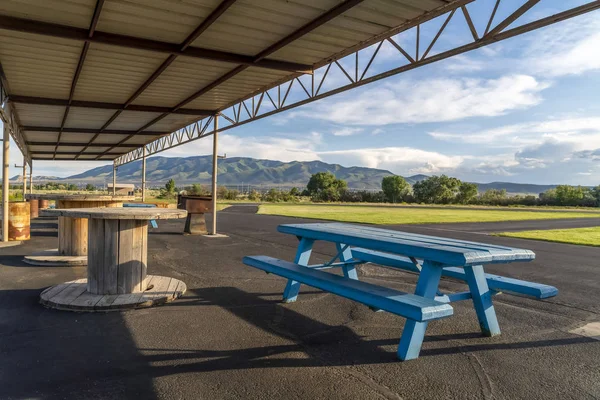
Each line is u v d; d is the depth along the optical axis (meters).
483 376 2.89
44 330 3.74
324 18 5.55
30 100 10.42
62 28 5.89
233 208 31.92
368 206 41.28
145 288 5.04
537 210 36.66
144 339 3.53
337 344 3.48
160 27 5.98
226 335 3.66
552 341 3.62
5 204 10.20
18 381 2.71
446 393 2.62
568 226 17.48
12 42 6.60
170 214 4.71
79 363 3.02
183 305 4.62
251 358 3.15
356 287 3.45
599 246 10.48
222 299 4.90
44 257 7.24
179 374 2.85
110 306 4.34
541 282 6.14
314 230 4.71
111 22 5.77
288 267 4.44
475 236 12.46
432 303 2.91
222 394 2.57
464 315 4.39
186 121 14.12
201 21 5.77
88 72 8.36
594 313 4.52
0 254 8.13
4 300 4.75
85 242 7.55
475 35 4.96
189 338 3.57
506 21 4.57
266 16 5.63
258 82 8.99
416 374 2.91
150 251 8.80
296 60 7.54
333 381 2.78
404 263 4.82
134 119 13.79
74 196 7.87
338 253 5.27
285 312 4.39
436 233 13.16
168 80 8.91
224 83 9.05
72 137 18.53
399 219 20.03
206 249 9.20
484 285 3.80
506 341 3.61
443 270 4.38
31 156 28.67
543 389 2.69
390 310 3.00
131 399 2.49
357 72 6.86
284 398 2.53
